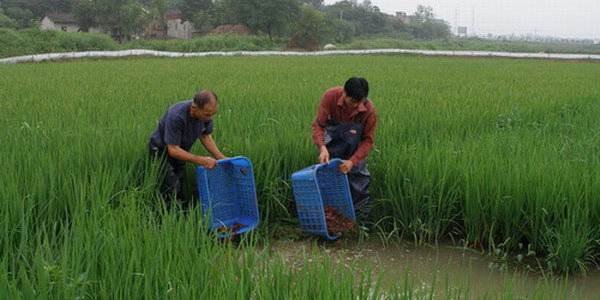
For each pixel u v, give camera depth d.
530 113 10.05
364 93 5.47
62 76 16.56
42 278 3.15
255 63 24.47
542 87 14.79
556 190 5.49
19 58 28.81
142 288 3.43
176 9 107.62
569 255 5.10
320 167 5.75
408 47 56.88
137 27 67.81
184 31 86.38
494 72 21.17
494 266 5.27
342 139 5.86
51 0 86.62
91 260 3.57
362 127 5.85
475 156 6.24
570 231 5.18
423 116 8.62
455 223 5.89
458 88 13.89
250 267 3.65
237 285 3.39
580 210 5.39
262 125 7.57
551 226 5.41
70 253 3.75
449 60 32.09
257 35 62.53
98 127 7.37
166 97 10.87
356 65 23.70
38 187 4.88
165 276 3.39
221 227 5.53
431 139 7.41
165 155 5.73
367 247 5.71
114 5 66.56
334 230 5.77
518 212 5.52
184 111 5.48
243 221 5.87
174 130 5.43
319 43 57.91
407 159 6.27
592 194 5.42
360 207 6.08
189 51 48.75
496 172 5.80
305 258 3.68
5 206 4.38
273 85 13.47
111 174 5.57
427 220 5.90
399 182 6.04
